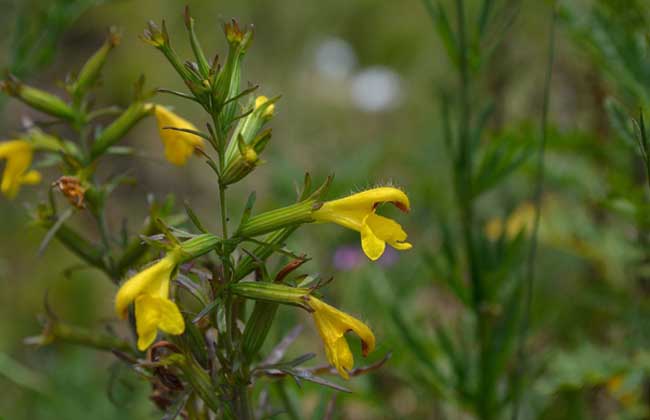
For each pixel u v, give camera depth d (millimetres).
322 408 355
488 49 368
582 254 422
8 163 335
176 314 284
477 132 371
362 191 302
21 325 606
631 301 406
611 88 427
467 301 374
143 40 289
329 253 502
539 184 363
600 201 372
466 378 373
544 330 438
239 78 293
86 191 330
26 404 496
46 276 638
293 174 505
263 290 292
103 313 617
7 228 660
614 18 371
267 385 327
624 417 392
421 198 544
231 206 564
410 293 460
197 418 315
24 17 445
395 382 431
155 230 329
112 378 329
